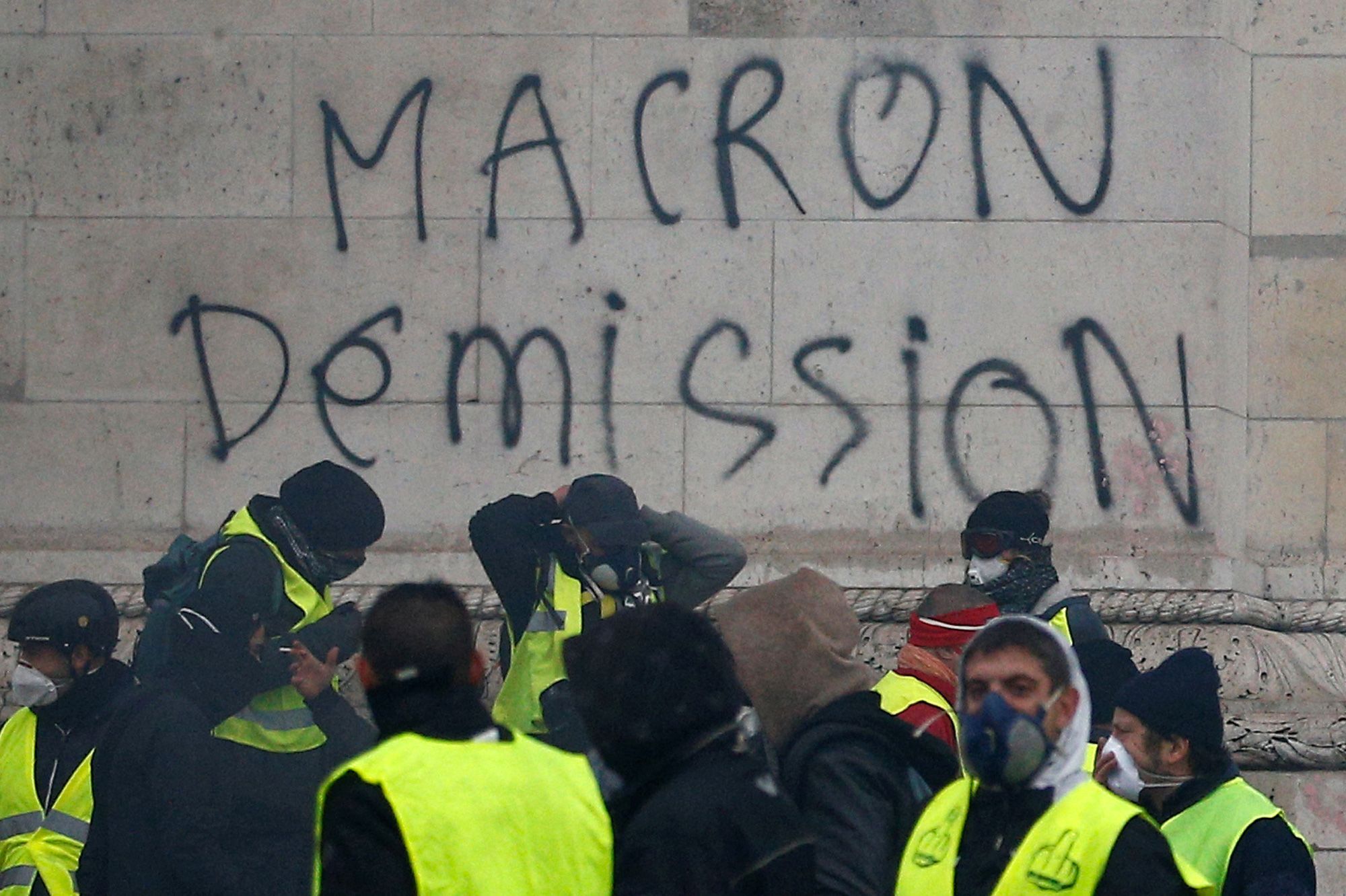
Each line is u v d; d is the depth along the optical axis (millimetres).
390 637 8023
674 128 16422
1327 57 16812
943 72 16422
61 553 16188
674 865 7496
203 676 12320
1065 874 7812
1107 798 8023
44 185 16531
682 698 7805
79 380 16406
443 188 16438
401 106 16484
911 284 16312
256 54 16547
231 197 16469
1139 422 16188
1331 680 15945
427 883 7371
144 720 11617
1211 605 15852
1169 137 16359
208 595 12336
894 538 16094
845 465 16188
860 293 16312
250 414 16344
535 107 16453
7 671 15719
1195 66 16375
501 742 7988
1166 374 16203
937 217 16344
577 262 16359
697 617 8023
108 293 16469
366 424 16312
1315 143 16844
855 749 9445
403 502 16234
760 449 16203
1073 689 8266
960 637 10891
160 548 16219
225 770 12023
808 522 16141
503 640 14227
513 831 7656
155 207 16500
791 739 9898
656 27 16469
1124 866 7734
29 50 16594
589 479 13453
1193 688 9867
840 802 9312
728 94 16438
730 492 16188
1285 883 9367
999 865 8133
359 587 15891
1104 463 16156
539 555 13477
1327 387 16828
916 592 15859
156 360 16406
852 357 16266
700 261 16344
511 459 16250
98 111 16562
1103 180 16344
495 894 7484
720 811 7629
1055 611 14180
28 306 16469
